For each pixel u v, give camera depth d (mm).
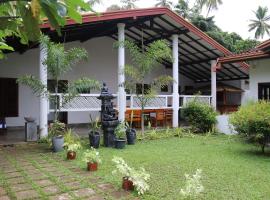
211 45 12812
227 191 4707
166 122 13453
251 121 7676
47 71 8812
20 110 12336
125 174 4840
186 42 13273
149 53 9773
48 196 4395
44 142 9062
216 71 15023
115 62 14867
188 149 8477
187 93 16859
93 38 14164
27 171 5844
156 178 5383
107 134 8836
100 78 14352
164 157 7277
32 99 12609
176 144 9359
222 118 11984
